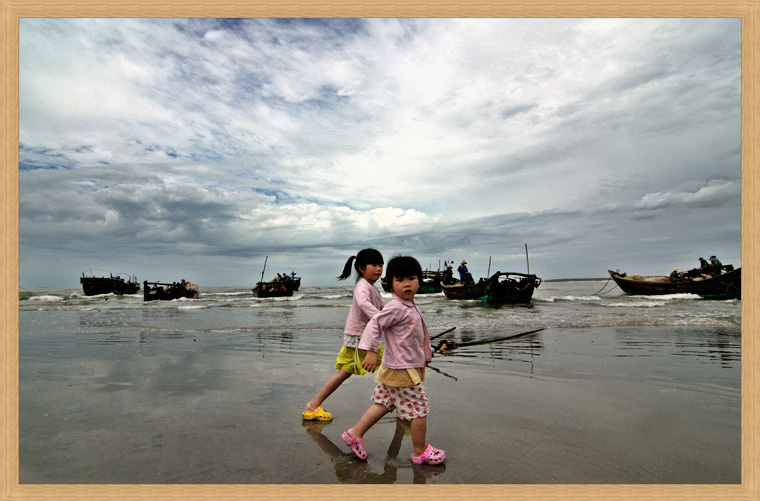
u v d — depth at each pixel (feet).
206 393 13.35
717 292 66.85
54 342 24.43
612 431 9.94
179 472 7.88
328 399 12.82
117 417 11.01
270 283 91.09
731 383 14.44
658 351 20.83
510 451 8.85
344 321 37.42
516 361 18.66
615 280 83.46
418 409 8.48
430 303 64.49
